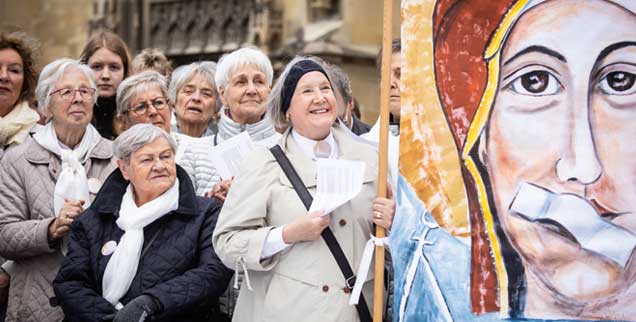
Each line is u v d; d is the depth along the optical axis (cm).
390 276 502
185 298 500
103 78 683
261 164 480
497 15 452
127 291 510
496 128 451
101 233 520
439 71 455
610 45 444
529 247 446
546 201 446
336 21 1415
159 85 617
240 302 486
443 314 448
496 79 452
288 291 466
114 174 531
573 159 446
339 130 495
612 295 441
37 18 1759
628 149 443
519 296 446
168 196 516
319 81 482
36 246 541
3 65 635
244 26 1491
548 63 448
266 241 462
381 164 457
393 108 591
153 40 1612
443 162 454
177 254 511
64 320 525
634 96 443
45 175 567
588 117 445
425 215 453
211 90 649
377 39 1422
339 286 466
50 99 572
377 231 458
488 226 449
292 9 1447
